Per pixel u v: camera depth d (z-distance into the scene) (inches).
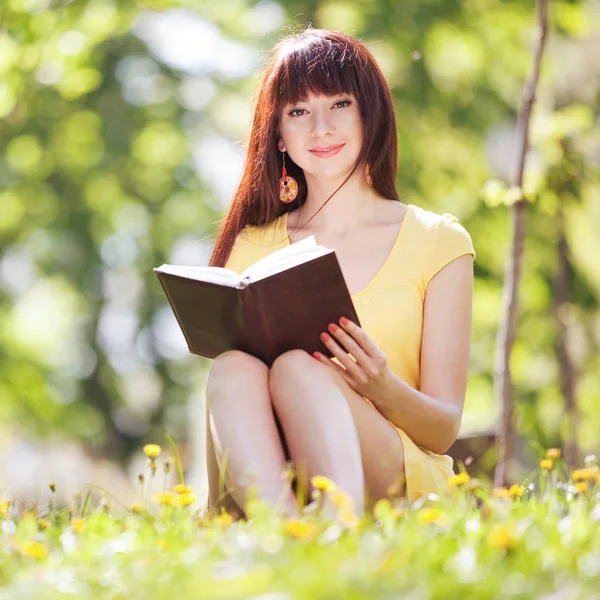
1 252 621.9
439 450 159.5
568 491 136.6
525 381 473.1
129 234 628.4
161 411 666.2
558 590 90.1
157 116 591.8
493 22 523.8
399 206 178.2
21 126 577.9
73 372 662.5
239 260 183.2
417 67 513.0
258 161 182.7
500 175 564.4
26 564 107.0
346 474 129.2
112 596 95.2
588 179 322.3
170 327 658.2
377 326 166.6
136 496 177.3
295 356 137.9
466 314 169.6
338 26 501.0
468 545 102.3
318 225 178.9
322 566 91.8
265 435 132.3
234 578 90.0
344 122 173.9
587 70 474.9
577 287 486.3
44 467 663.1
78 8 442.9
